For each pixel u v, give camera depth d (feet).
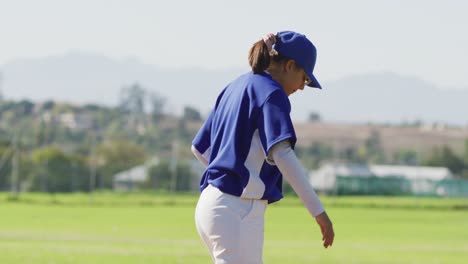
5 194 203.62
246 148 21.98
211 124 23.25
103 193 229.45
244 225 21.88
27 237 84.79
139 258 60.08
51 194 213.66
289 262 59.72
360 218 148.56
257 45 22.61
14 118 501.15
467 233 112.06
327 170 303.48
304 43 22.63
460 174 392.68
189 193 238.48
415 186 247.29
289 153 21.48
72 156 289.53
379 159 507.71
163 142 488.85
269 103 21.76
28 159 247.50
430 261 65.26
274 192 22.25
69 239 83.46
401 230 117.80
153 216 138.51
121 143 363.15
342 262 61.36
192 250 69.77
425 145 572.51
